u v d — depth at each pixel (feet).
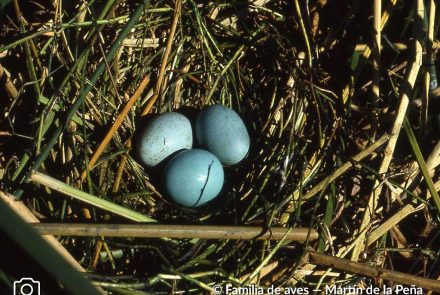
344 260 2.40
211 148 2.57
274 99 2.65
